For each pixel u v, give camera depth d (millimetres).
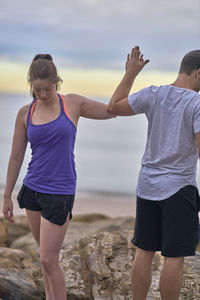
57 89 3443
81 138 40812
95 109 3537
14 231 6898
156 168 3162
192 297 3893
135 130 48562
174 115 3068
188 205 3098
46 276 3512
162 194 3109
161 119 3117
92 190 18391
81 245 4656
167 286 3164
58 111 3332
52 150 3291
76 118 3451
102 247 4551
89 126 51406
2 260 4719
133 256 4414
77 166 25938
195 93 3037
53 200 3266
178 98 3066
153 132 3158
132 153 32656
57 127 3266
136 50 3266
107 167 25984
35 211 3436
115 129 49000
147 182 3193
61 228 3291
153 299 3916
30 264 4875
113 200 14805
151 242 3271
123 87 3309
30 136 3330
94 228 6293
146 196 3203
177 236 3100
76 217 8695
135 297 3396
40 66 3188
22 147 3479
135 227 3355
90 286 4199
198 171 20156
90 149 34094
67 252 4543
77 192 17531
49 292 3549
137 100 3215
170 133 3090
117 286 4137
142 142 39062
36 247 5805
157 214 3230
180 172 3088
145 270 3320
